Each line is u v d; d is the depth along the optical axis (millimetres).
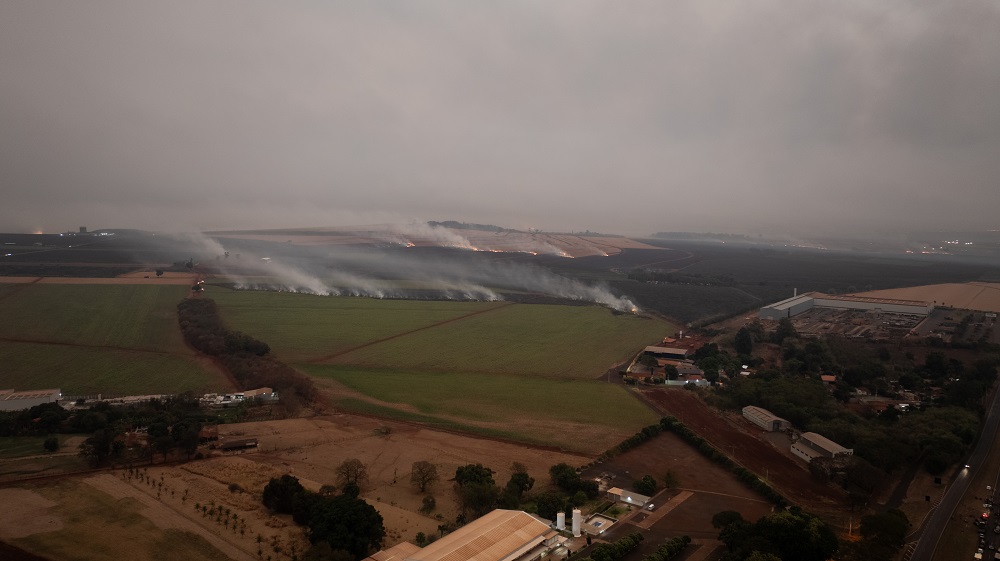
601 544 90562
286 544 89062
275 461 119938
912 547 95062
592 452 131250
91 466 111812
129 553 83750
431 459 125125
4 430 127812
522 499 107500
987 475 123062
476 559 81312
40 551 82500
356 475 109562
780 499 108250
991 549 94188
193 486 105938
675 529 98875
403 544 88375
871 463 121188
